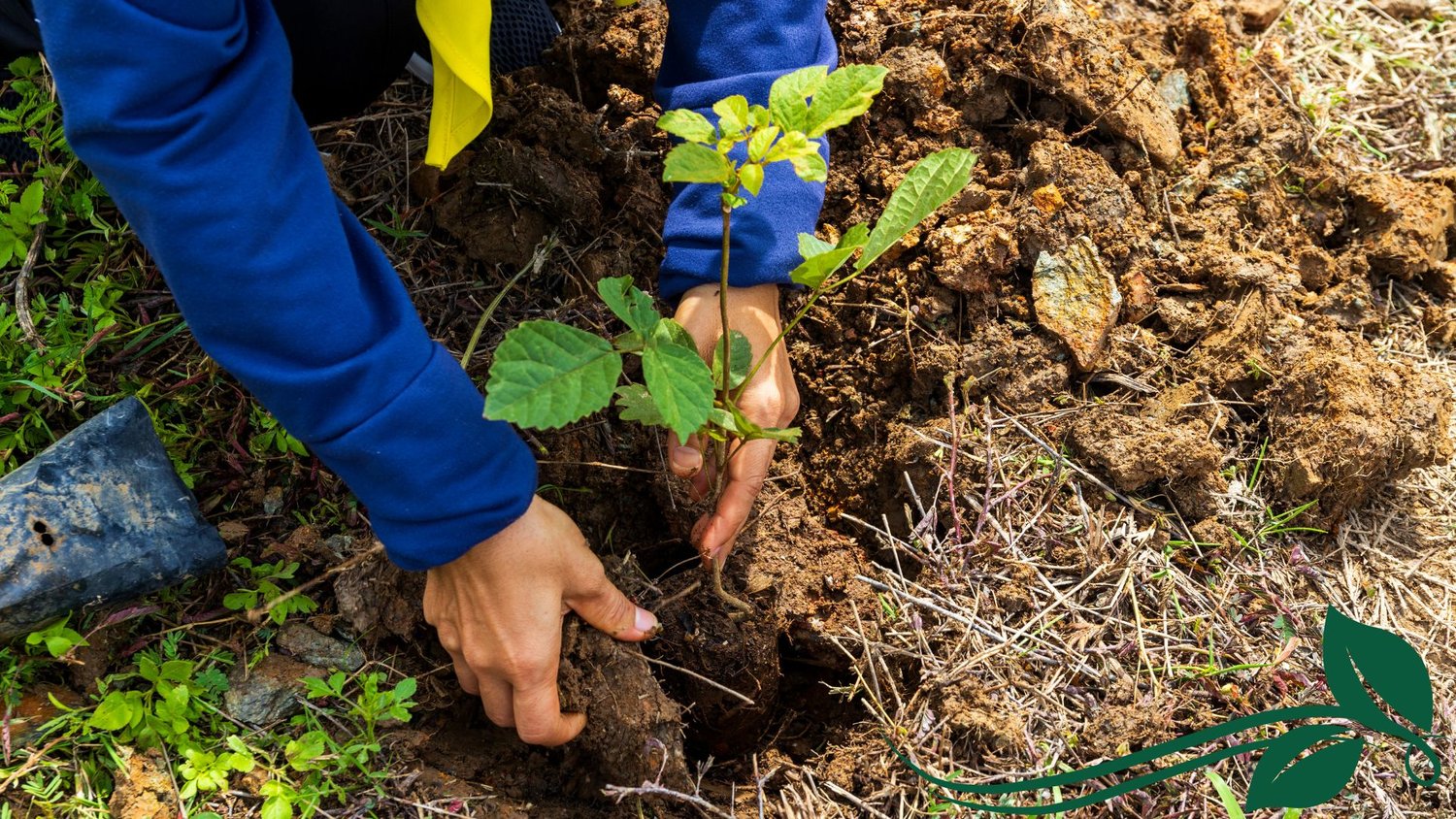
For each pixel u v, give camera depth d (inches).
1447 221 61.4
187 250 39.4
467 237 56.6
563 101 57.6
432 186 57.2
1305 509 54.8
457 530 42.6
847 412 57.3
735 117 41.0
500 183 56.5
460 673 47.4
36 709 47.9
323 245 41.0
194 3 38.4
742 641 53.1
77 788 47.1
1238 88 62.1
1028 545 54.4
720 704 53.3
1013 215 57.3
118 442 49.1
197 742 48.2
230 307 40.0
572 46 59.3
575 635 49.3
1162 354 56.8
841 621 54.6
